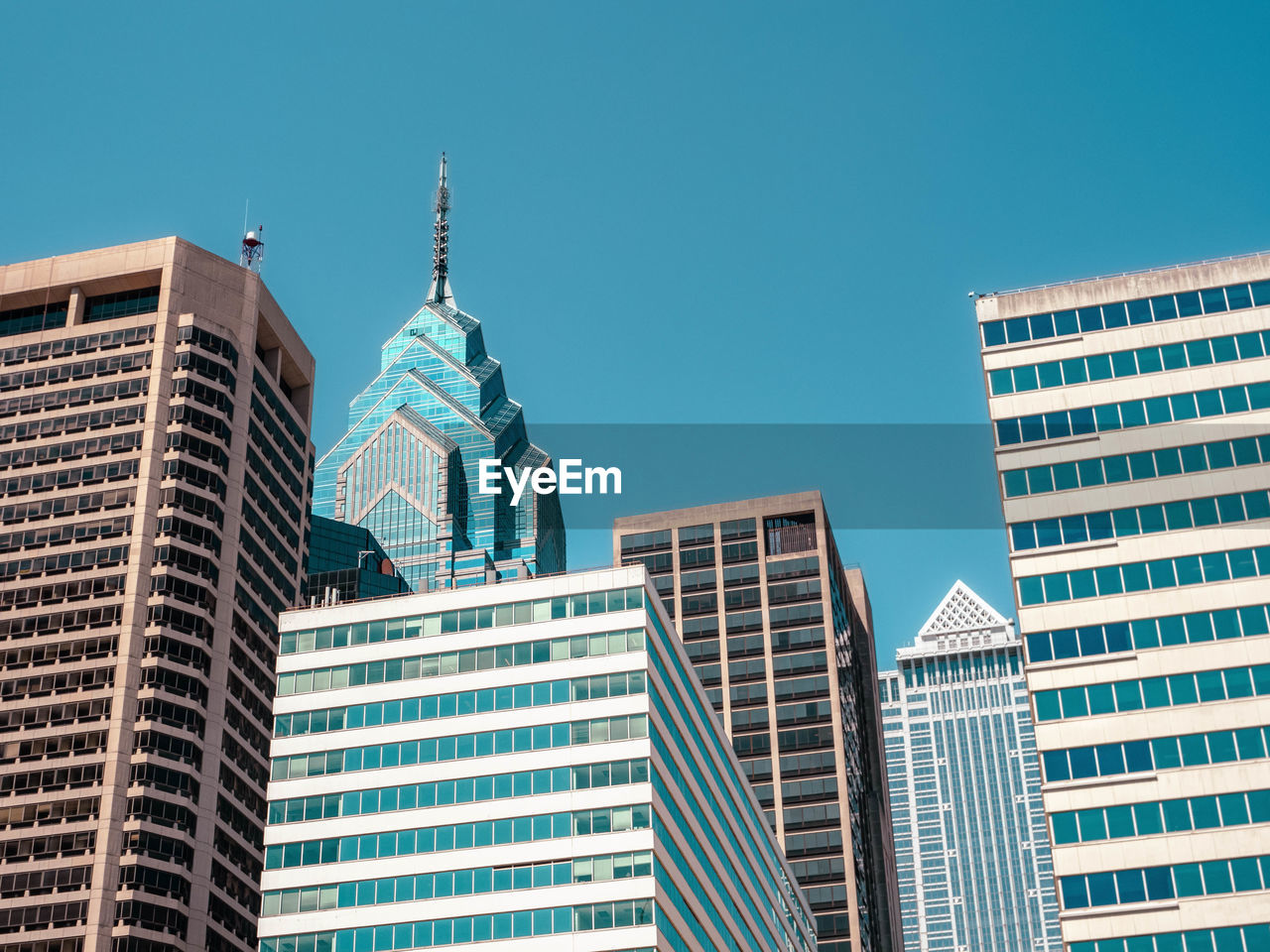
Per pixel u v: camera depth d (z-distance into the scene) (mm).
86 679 147500
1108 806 110375
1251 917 104188
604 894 104938
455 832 109875
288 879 110750
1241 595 115000
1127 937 105750
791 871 171625
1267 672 111875
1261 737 109812
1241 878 105625
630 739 110812
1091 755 112438
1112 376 125938
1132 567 118250
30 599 152375
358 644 119938
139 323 168125
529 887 106500
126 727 144875
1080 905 107625
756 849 149250
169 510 156500
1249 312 125312
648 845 106125
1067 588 118812
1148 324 127125
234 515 162250
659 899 105125
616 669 114000
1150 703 113062
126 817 141500
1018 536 121812
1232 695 111750
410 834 110625
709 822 127312
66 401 164000
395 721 115688
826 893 195875
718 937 122125
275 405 178000
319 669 119438
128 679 147125
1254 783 108375
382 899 108375
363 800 112812
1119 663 115062
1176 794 109438
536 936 104438
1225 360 124062
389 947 106375
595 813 108312
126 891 138000
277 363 182375
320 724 116938
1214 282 127375
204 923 142250
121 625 150000
